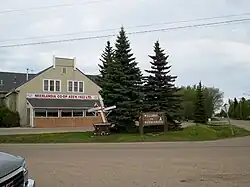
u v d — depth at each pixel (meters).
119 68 39.03
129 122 39.69
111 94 38.59
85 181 10.55
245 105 113.38
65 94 58.16
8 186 4.82
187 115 81.75
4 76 66.31
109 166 13.82
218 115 116.94
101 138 34.31
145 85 40.69
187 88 91.50
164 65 40.81
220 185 9.64
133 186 9.68
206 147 23.38
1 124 52.31
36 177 11.32
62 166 13.96
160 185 9.76
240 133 44.12
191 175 11.36
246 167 13.12
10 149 22.81
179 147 23.61
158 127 40.78
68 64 58.84
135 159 16.16
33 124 53.00
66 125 55.31
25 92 55.28
